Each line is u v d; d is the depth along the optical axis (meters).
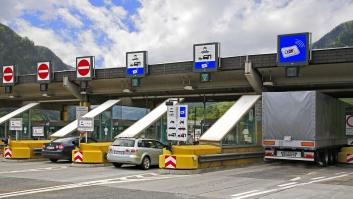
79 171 17.91
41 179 14.57
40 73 34.44
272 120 21.25
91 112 29.83
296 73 24.19
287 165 21.80
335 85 27.33
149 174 16.88
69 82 33.47
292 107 20.78
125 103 36.91
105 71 31.44
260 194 11.28
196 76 29.55
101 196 10.58
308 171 18.62
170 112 19.30
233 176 16.09
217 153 19.70
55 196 10.53
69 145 23.09
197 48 26.88
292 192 11.75
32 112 36.81
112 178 15.11
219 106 42.94
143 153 19.19
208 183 13.73
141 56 29.47
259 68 26.00
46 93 38.44
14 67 36.38
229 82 29.59
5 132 33.78
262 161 23.31
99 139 29.55
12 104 45.28
